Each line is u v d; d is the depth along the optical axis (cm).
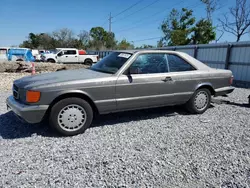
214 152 302
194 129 388
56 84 329
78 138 338
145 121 427
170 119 443
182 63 454
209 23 3089
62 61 2344
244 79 1085
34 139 330
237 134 369
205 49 1334
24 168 250
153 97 410
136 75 390
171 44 3650
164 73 421
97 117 445
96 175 240
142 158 279
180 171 253
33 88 320
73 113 344
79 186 221
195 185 230
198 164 269
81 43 5719
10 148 298
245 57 1069
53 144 314
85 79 350
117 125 400
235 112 504
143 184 228
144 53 407
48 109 336
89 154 286
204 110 489
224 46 1185
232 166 267
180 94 443
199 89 472
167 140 337
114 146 312
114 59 421
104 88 360
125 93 379
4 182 224
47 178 232
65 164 261
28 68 1321
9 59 2112
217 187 228
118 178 236
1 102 541
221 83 498
